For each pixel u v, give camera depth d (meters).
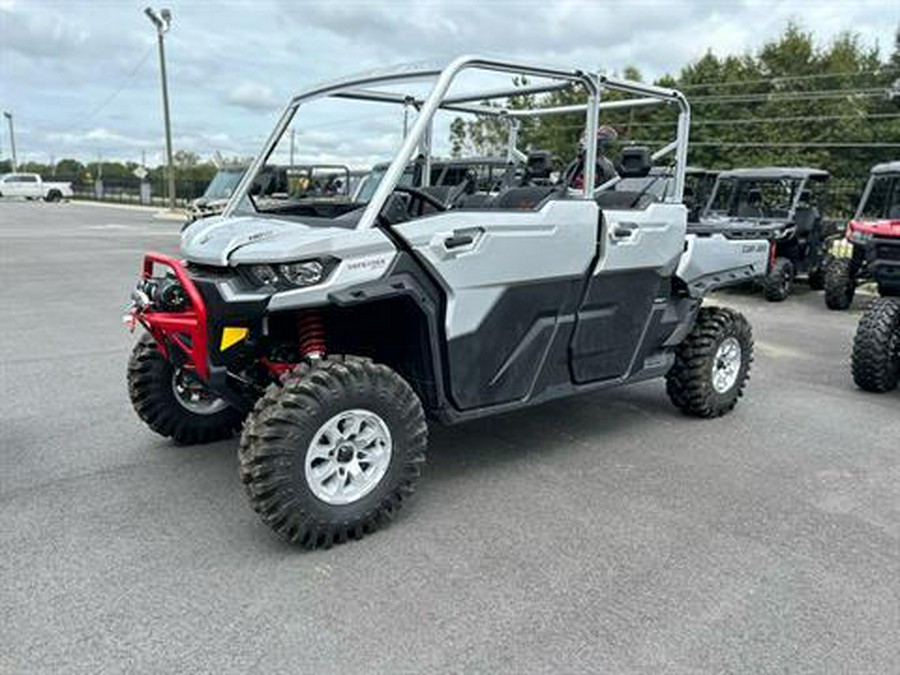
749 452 4.68
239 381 3.69
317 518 3.29
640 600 2.99
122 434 4.80
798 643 2.73
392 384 3.49
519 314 4.01
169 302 3.47
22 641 2.68
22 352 6.91
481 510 3.79
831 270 10.49
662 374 5.08
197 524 3.59
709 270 5.16
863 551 3.42
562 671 2.56
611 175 4.72
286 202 4.37
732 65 43.59
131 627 2.77
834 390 6.18
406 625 2.80
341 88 4.27
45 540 3.41
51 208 40.19
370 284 3.40
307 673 2.54
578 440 4.86
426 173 4.97
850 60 42.62
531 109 5.14
